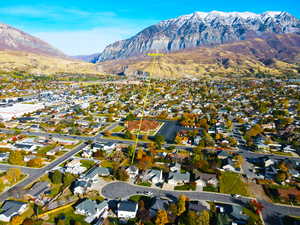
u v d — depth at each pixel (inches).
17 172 4065.0
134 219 3189.0
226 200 3654.0
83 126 7337.6
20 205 3297.2
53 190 3809.1
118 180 4156.0
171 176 4175.7
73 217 3198.8
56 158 5019.7
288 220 3248.0
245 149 5802.2
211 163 4665.4
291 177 4411.9
